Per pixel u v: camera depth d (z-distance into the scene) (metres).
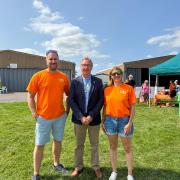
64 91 4.86
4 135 7.70
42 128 4.64
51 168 5.25
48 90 4.58
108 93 4.57
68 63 38.94
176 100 15.85
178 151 6.32
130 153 4.62
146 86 18.39
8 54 38.53
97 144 4.86
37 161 4.71
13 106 14.95
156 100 16.50
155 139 7.36
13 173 5.07
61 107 4.74
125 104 4.48
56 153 5.07
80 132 4.82
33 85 4.59
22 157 5.89
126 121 4.49
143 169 5.23
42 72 4.63
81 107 4.68
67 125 9.23
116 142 4.67
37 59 39.19
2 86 36.62
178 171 5.16
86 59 4.62
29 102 4.63
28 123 9.49
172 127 9.09
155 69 15.27
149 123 9.84
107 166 5.34
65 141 7.14
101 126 4.80
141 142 7.05
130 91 4.50
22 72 38.91
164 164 5.49
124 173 5.01
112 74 4.54
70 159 5.75
